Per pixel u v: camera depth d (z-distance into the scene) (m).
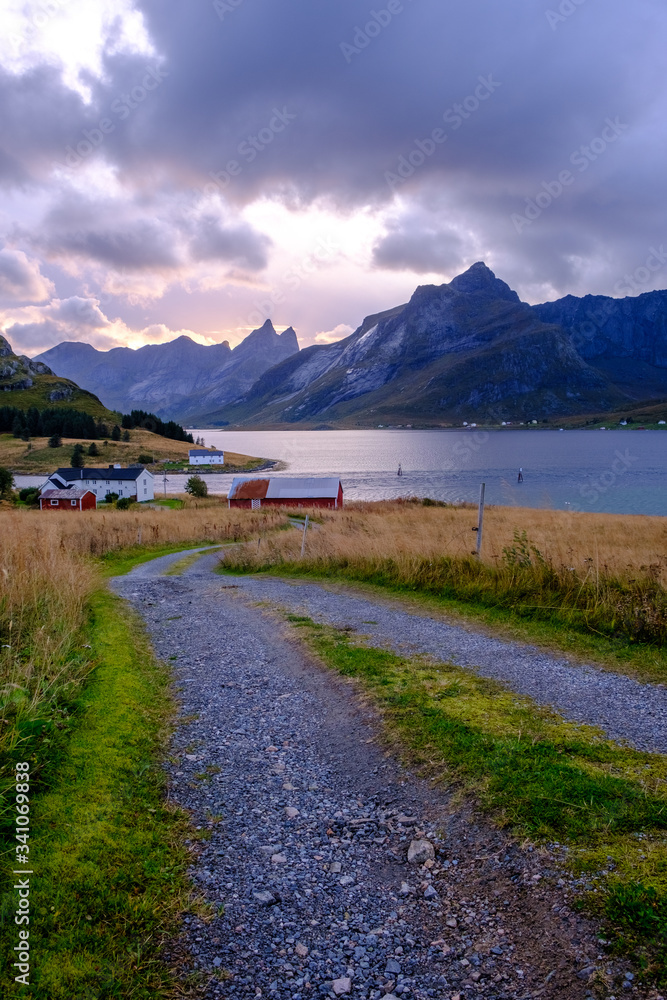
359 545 17.23
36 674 6.83
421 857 4.39
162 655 9.65
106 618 11.21
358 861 4.43
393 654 8.95
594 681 7.58
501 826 4.51
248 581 17.27
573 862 4.00
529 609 10.93
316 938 3.70
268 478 61.78
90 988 3.17
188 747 6.25
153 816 4.84
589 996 3.09
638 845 4.08
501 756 5.44
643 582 10.47
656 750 5.55
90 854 4.14
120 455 168.00
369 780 5.50
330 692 7.66
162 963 3.42
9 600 8.81
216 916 3.82
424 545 15.05
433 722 6.32
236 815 5.00
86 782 5.04
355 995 3.29
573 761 5.30
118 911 3.72
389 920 3.84
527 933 3.58
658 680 7.57
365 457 180.00
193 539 32.47
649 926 3.38
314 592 14.47
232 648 9.96
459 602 12.22
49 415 198.00
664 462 129.62
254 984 3.35
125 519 37.47
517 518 29.31
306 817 4.99
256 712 7.19
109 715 6.54
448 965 3.47
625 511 59.78
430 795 5.11
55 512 42.34
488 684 7.50
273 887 4.14
